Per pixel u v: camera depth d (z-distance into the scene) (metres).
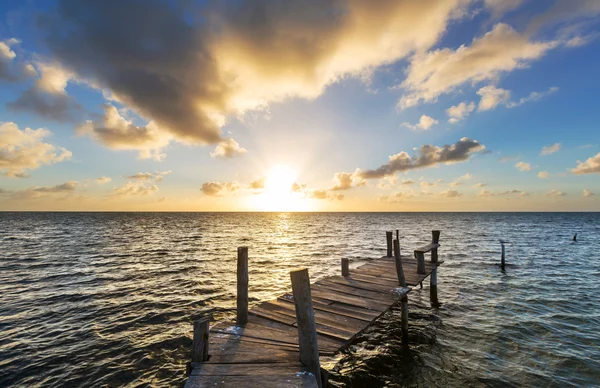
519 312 12.29
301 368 4.56
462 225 84.69
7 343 9.20
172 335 9.91
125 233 53.59
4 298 13.98
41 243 36.72
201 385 4.11
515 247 33.62
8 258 25.38
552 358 8.35
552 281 17.64
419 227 75.94
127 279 17.98
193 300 13.83
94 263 23.20
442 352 8.86
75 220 108.38
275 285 17.45
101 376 7.47
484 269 21.09
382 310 7.63
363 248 35.34
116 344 9.21
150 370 7.81
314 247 36.28
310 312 4.62
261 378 4.28
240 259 6.46
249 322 6.50
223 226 83.50
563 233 54.06
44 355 8.48
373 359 8.55
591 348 8.95
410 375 7.67
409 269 12.72
